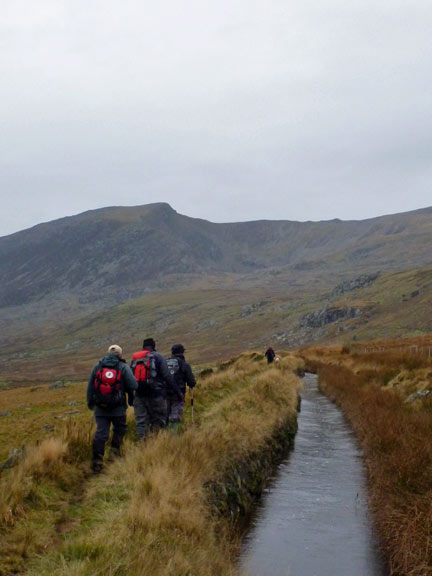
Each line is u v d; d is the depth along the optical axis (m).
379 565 7.46
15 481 7.22
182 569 5.82
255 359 46.41
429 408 16.14
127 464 8.53
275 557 7.63
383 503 9.00
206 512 7.70
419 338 81.81
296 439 16.20
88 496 7.55
